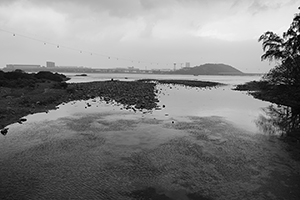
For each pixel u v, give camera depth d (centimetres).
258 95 3909
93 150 1184
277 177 910
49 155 1112
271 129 1658
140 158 1087
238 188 825
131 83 5244
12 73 4134
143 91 3850
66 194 775
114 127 1634
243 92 4744
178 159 1083
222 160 1077
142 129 1593
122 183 851
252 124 1814
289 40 2211
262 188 826
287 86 2450
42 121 1766
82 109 2297
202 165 1020
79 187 820
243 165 1023
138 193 786
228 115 2170
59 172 935
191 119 1950
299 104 2225
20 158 1073
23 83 3594
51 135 1427
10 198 751
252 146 1281
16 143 1274
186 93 4272
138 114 2100
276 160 1082
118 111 2223
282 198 762
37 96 2698
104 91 3681
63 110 2227
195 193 791
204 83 6900
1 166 989
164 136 1445
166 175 920
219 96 3897
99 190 802
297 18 2100
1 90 2889
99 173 928
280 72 2486
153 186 834
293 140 1395
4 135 1405
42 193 780
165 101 3061
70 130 1544
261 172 954
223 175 926
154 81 7475
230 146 1278
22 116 1891
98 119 1873
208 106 2705
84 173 927
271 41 2409
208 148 1241
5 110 1936
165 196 770
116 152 1160
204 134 1507
